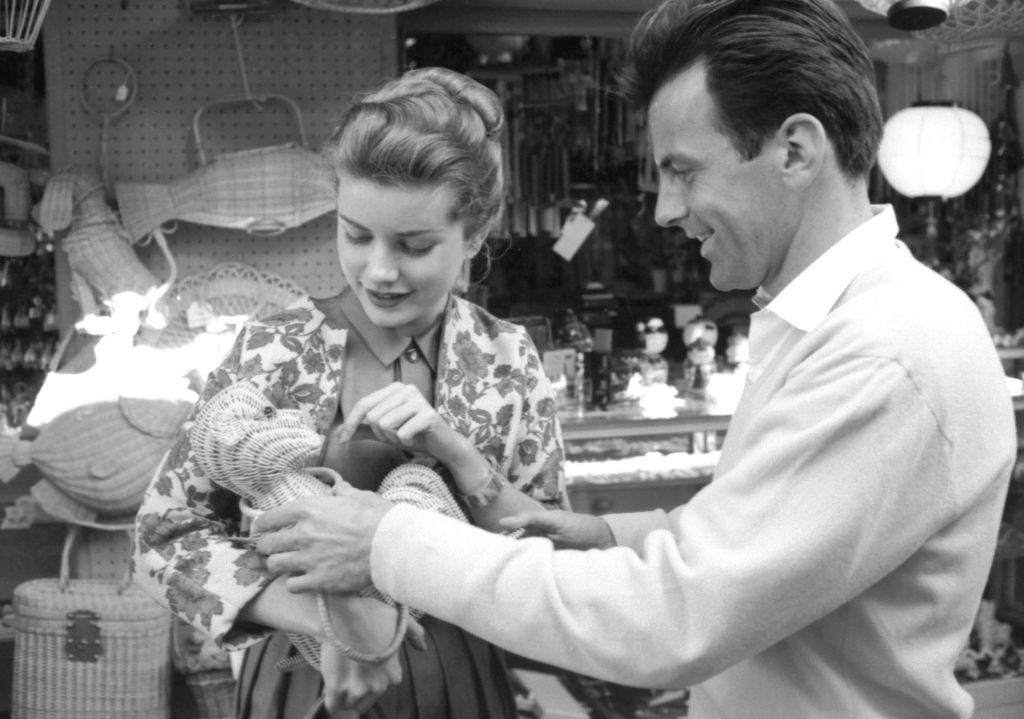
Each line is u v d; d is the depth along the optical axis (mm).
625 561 1084
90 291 2984
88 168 3076
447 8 3523
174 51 3094
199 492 1320
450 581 1086
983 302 4215
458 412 1400
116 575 3156
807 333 1138
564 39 3992
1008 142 4266
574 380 3732
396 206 1193
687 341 4008
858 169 1153
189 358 3020
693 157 1125
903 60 4180
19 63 3303
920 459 1027
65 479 2914
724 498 1069
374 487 1343
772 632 1034
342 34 3150
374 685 1195
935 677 1120
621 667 1062
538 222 4059
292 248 3184
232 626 1236
